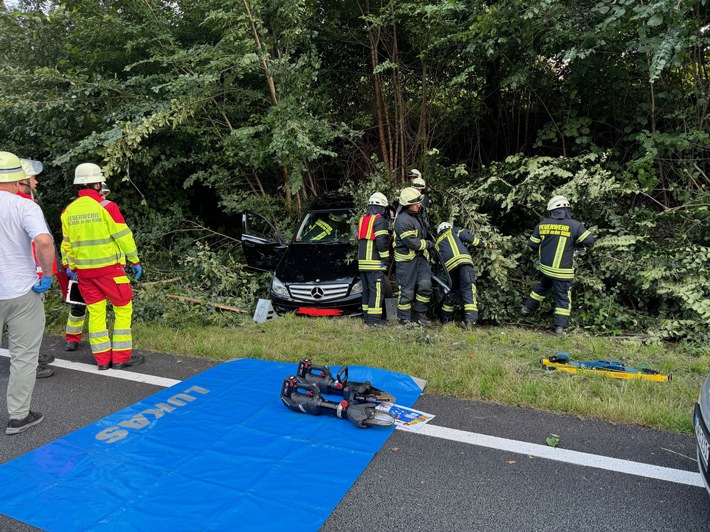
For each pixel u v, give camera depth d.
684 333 5.66
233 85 8.70
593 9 6.62
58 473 3.05
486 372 4.52
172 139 8.97
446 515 2.66
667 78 7.46
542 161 6.71
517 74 7.63
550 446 3.34
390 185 7.51
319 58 9.24
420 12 8.08
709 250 5.88
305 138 7.48
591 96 8.02
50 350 5.58
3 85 8.03
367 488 2.90
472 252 6.68
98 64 8.90
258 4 7.89
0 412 4.01
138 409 3.94
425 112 9.57
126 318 4.97
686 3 5.61
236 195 9.06
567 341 5.64
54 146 8.40
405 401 4.06
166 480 2.95
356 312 6.62
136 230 8.99
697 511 2.68
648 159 6.64
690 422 3.54
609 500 2.77
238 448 3.31
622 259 6.17
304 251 7.29
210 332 6.00
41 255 3.52
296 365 4.90
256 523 2.56
